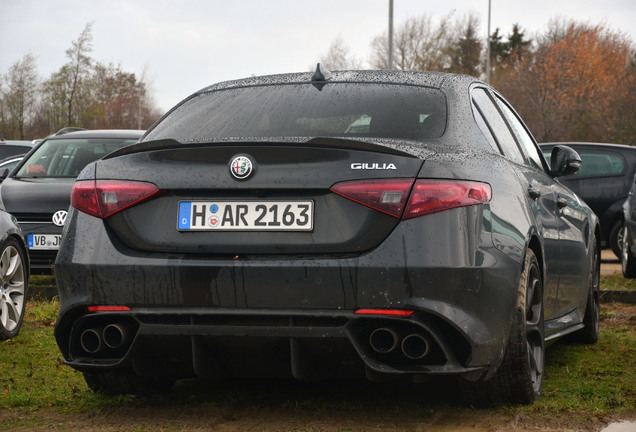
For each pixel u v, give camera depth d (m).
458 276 3.55
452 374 3.63
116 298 3.78
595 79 60.47
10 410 4.28
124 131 11.64
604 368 5.38
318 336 3.58
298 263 3.58
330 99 4.39
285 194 3.67
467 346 3.63
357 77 4.60
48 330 6.79
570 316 5.64
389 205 3.57
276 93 4.55
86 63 63.22
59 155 10.81
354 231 3.59
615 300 8.95
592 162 14.71
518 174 4.39
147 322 3.77
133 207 3.83
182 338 3.72
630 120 47.19
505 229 3.88
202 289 3.67
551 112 55.72
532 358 4.34
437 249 3.54
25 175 10.43
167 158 3.82
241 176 3.69
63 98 62.72
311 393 4.57
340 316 3.57
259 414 4.15
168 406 4.34
